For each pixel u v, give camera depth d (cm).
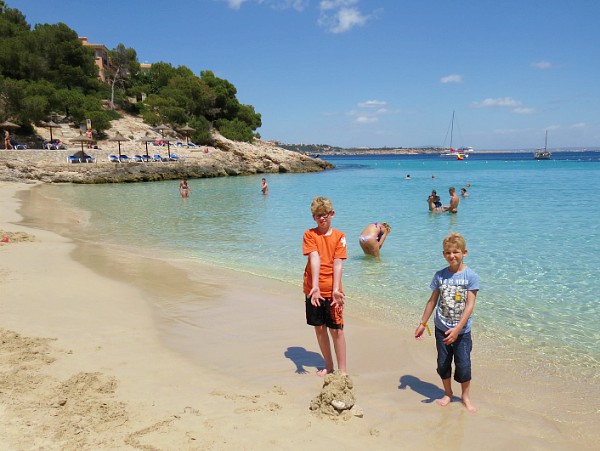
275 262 1088
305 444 341
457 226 1553
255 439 344
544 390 462
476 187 3306
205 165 5234
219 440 340
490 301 777
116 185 4016
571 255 1102
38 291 751
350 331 629
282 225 1658
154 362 492
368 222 1658
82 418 363
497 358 548
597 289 841
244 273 970
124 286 825
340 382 407
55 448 319
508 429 381
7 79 5084
